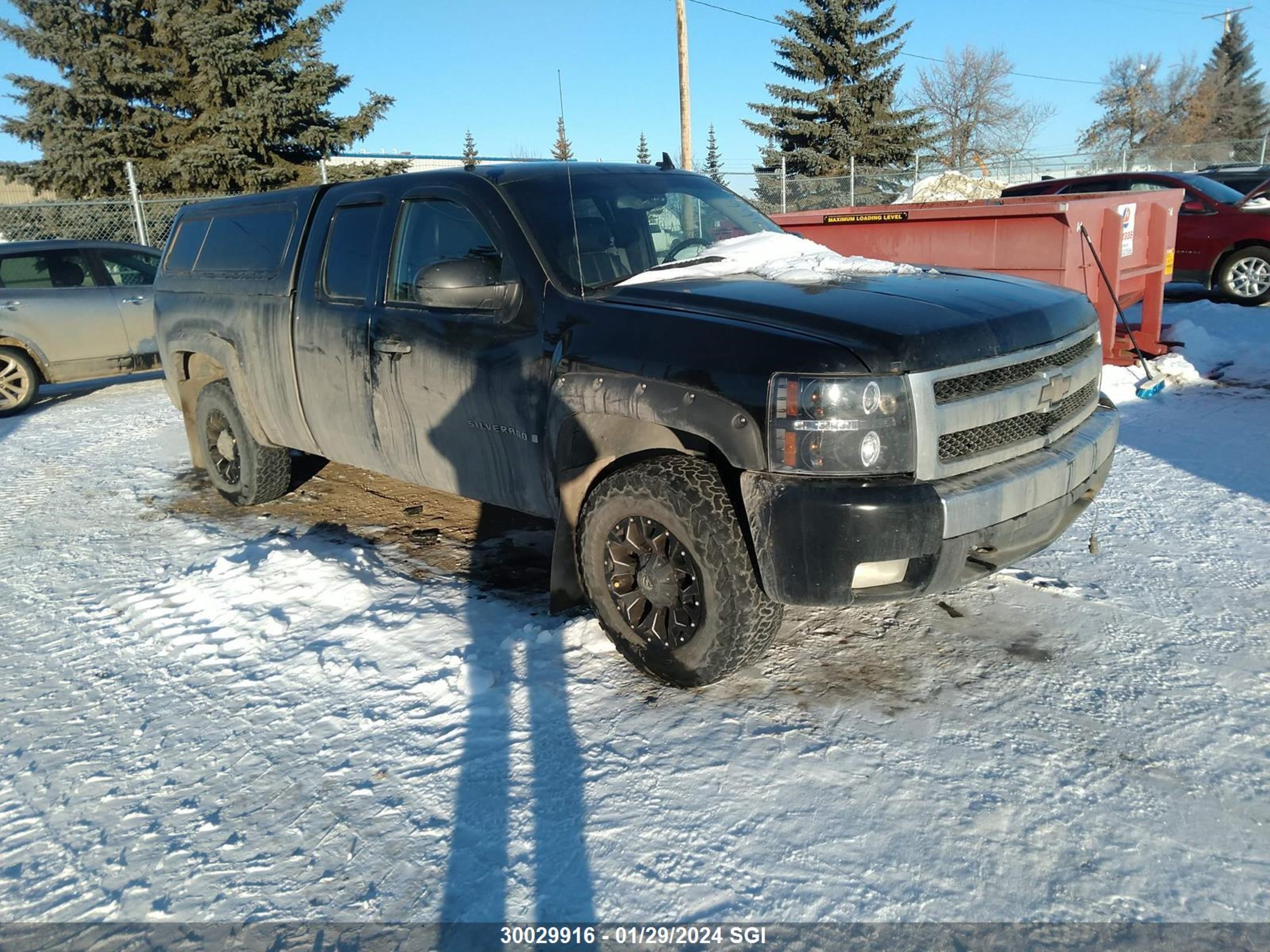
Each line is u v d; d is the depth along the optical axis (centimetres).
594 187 420
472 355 392
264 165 2753
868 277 364
